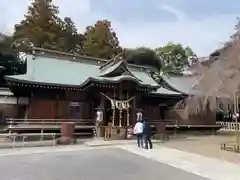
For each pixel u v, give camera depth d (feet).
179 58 208.95
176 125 93.56
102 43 191.83
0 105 96.22
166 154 47.03
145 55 178.50
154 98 94.58
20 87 73.61
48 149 51.88
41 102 76.28
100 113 74.74
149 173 32.24
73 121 77.61
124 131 69.46
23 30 177.58
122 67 80.69
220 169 35.04
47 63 89.66
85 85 75.77
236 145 57.06
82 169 33.99
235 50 60.54
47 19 191.42
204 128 101.86
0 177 29.22
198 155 46.65
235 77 58.29
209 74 71.10
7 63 132.77
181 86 115.44
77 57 98.02
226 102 84.53
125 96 77.10
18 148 53.16
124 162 39.22
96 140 66.44
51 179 28.66
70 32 204.33
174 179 29.45
